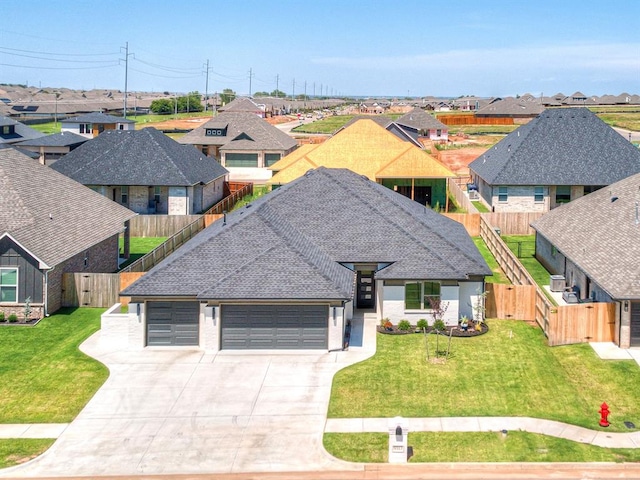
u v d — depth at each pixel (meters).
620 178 53.50
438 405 23.20
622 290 27.30
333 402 23.58
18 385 25.23
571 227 38.50
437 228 35.97
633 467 19.17
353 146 59.84
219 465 19.72
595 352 27.52
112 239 41.06
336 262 31.86
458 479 18.70
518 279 35.75
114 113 184.50
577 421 22.02
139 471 19.45
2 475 19.27
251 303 28.06
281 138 88.81
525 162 54.94
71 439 21.33
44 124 150.00
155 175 57.06
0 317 32.19
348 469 19.38
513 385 24.70
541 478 18.67
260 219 31.91
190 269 29.22
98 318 32.88
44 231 34.44
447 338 29.67
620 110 165.25
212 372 26.30
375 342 29.27
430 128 113.19
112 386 25.11
